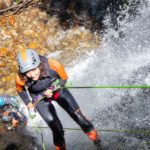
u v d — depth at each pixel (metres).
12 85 7.33
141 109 6.47
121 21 8.12
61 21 8.14
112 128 6.23
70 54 7.76
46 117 5.52
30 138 6.19
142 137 5.95
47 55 7.77
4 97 6.23
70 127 6.47
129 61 7.54
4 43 7.88
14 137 6.15
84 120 5.54
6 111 6.25
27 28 8.06
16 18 8.20
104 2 8.31
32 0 8.45
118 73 7.36
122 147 5.82
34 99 5.44
